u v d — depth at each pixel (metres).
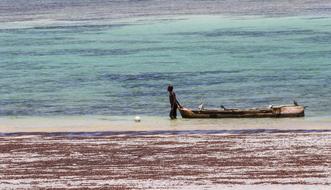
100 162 80.75
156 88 153.50
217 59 195.88
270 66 179.25
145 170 76.06
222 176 72.25
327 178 70.19
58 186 68.81
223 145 89.12
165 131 104.50
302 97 137.50
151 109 129.62
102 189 67.00
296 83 153.50
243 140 92.12
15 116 125.06
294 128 104.56
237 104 133.75
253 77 163.00
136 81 163.62
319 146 86.75
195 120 115.88
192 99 139.88
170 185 68.38
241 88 149.62
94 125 112.56
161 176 72.69
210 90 148.50
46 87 157.62
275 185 67.50
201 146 88.88
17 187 68.62
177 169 76.19
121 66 189.00
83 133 103.75
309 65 179.00
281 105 122.81
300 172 73.31
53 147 90.38
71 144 92.25
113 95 145.62
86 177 72.88
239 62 188.62
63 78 170.38
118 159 82.25
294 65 179.62
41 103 138.00
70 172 75.62
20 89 155.50
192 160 80.75
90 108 131.62
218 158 81.50
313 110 123.81
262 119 115.06
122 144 91.44
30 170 76.94
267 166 76.62
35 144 92.69
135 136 97.94
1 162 81.44
